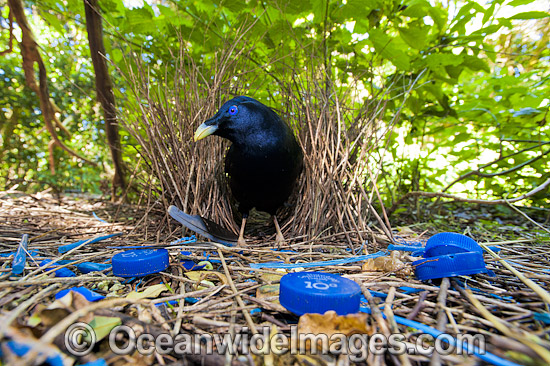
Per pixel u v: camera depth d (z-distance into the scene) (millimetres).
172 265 215
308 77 329
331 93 322
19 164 831
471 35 341
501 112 420
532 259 243
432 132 449
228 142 337
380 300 167
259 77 380
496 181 469
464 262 175
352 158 319
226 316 153
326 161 298
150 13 346
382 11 346
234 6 322
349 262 222
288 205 319
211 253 248
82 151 885
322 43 337
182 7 350
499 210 459
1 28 628
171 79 367
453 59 331
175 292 183
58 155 868
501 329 126
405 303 167
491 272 199
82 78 834
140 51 363
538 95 396
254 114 256
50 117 524
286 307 149
